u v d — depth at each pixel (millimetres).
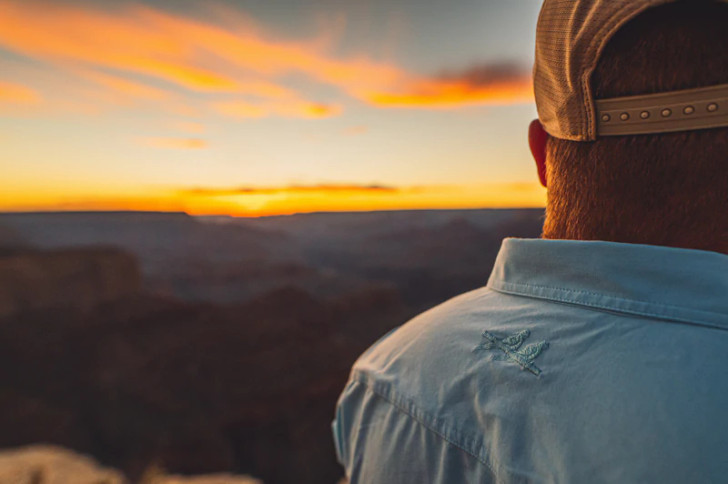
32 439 49125
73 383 62000
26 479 7820
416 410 455
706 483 281
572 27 396
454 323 490
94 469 8742
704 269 341
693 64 356
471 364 431
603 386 339
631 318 359
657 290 355
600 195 414
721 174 361
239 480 9633
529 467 354
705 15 354
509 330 426
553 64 427
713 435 291
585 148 424
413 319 581
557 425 349
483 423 400
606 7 373
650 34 368
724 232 371
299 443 58219
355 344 86438
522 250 456
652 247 358
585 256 391
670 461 294
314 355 75312
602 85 391
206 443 52938
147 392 60688
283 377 67938
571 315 390
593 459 323
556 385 362
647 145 381
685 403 304
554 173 473
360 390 548
